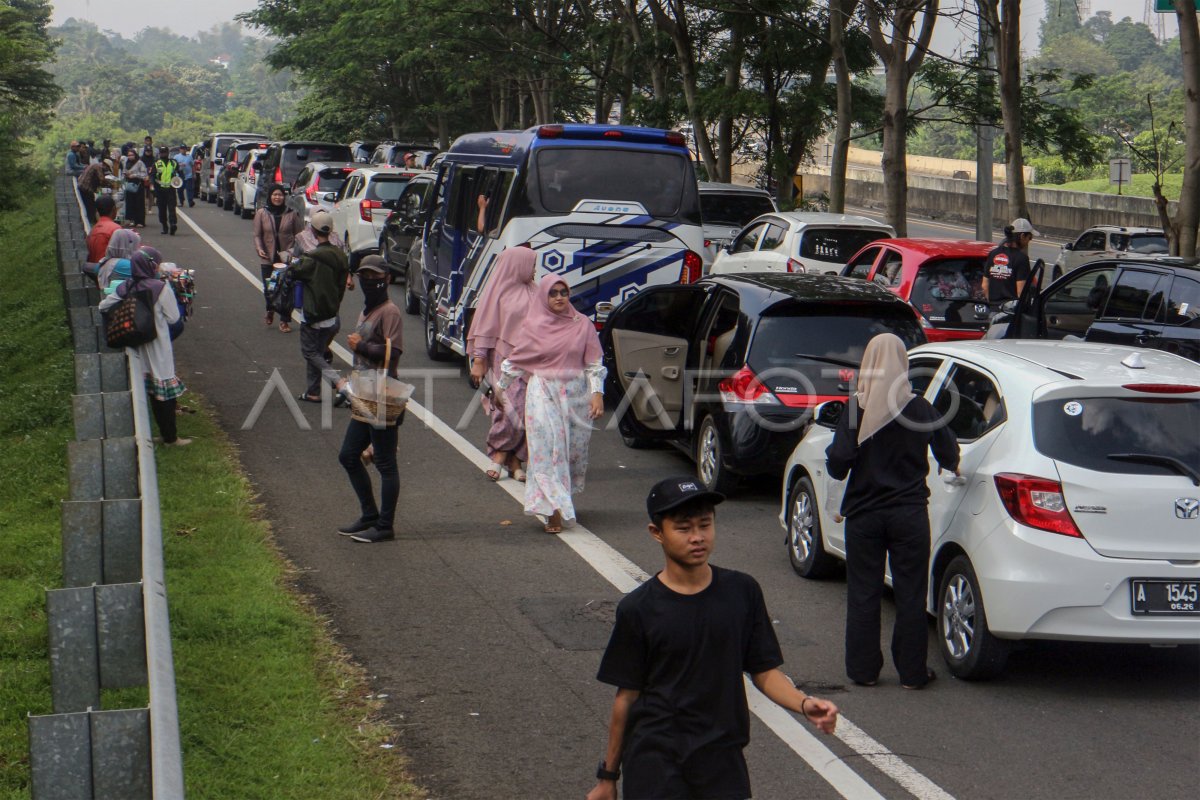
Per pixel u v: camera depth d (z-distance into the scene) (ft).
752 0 109.29
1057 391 28.17
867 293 43.83
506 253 43.16
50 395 56.65
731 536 40.93
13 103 216.54
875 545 28.68
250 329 78.38
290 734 24.90
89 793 17.53
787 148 121.19
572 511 39.42
